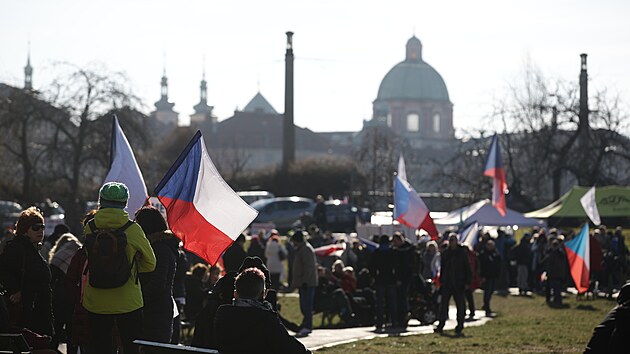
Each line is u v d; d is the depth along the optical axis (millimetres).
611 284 44906
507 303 41812
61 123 74062
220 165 152000
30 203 73688
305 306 28547
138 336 12836
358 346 24750
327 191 113375
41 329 15047
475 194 95688
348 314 31469
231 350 11258
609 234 47062
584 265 41875
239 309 11328
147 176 77375
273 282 43594
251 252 43219
